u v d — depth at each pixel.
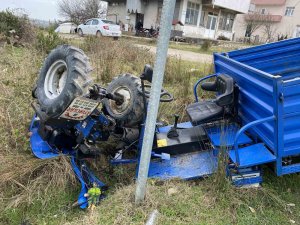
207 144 3.57
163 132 3.79
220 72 4.53
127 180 3.44
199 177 3.33
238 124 3.79
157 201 2.90
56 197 3.03
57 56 3.23
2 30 10.05
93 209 2.90
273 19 42.06
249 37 37.12
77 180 3.22
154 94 2.48
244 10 32.28
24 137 3.89
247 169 3.18
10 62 6.71
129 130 3.66
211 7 29.58
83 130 3.26
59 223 2.82
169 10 2.27
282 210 3.08
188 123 4.31
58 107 2.97
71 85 2.90
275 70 4.84
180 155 3.58
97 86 3.24
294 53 4.75
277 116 2.81
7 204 2.94
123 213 2.80
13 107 4.63
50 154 3.42
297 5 41.06
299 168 3.06
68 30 25.00
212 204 3.00
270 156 3.05
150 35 25.88
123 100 3.68
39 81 3.43
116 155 3.67
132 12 29.31
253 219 2.90
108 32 20.09
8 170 3.20
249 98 3.41
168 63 7.68
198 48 18.39
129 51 9.14
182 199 3.01
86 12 34.50
